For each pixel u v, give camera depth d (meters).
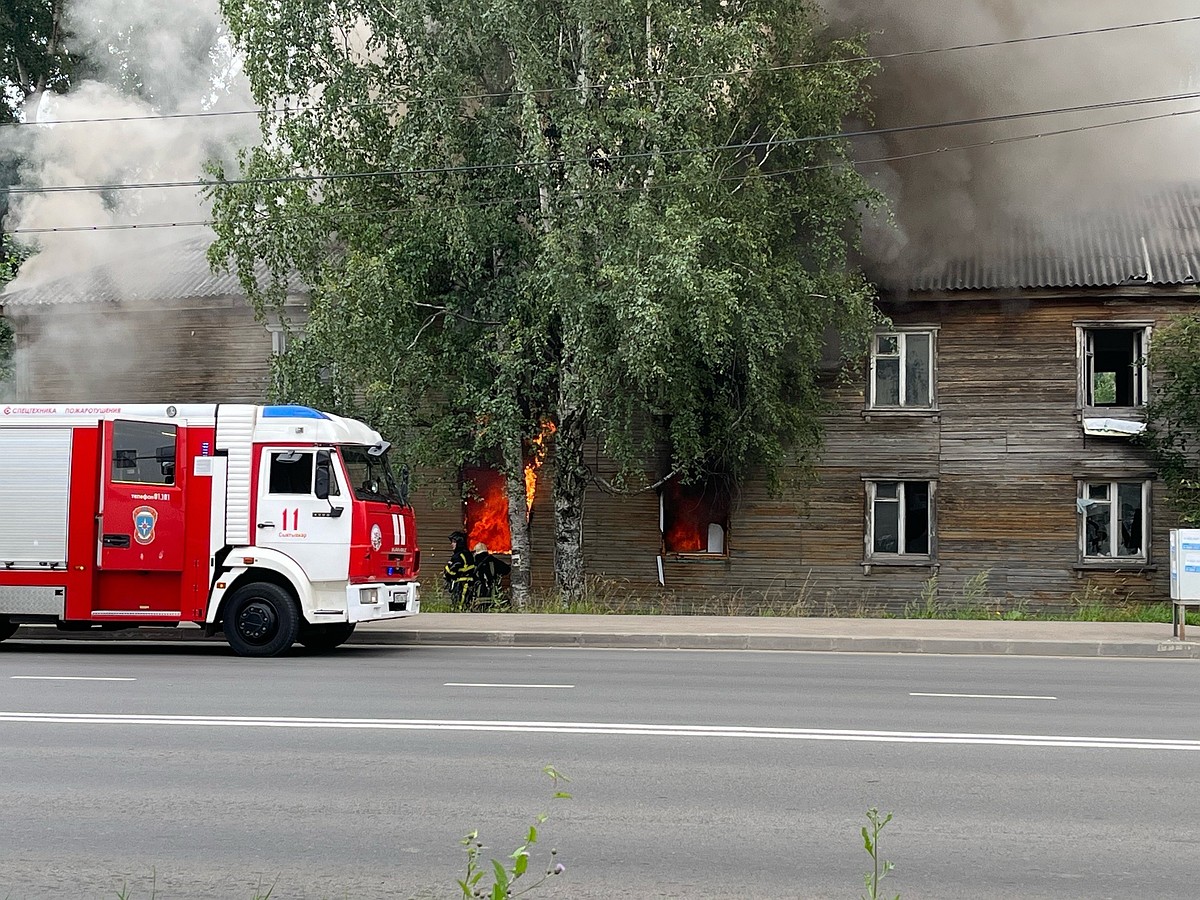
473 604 21.41
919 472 24.88
